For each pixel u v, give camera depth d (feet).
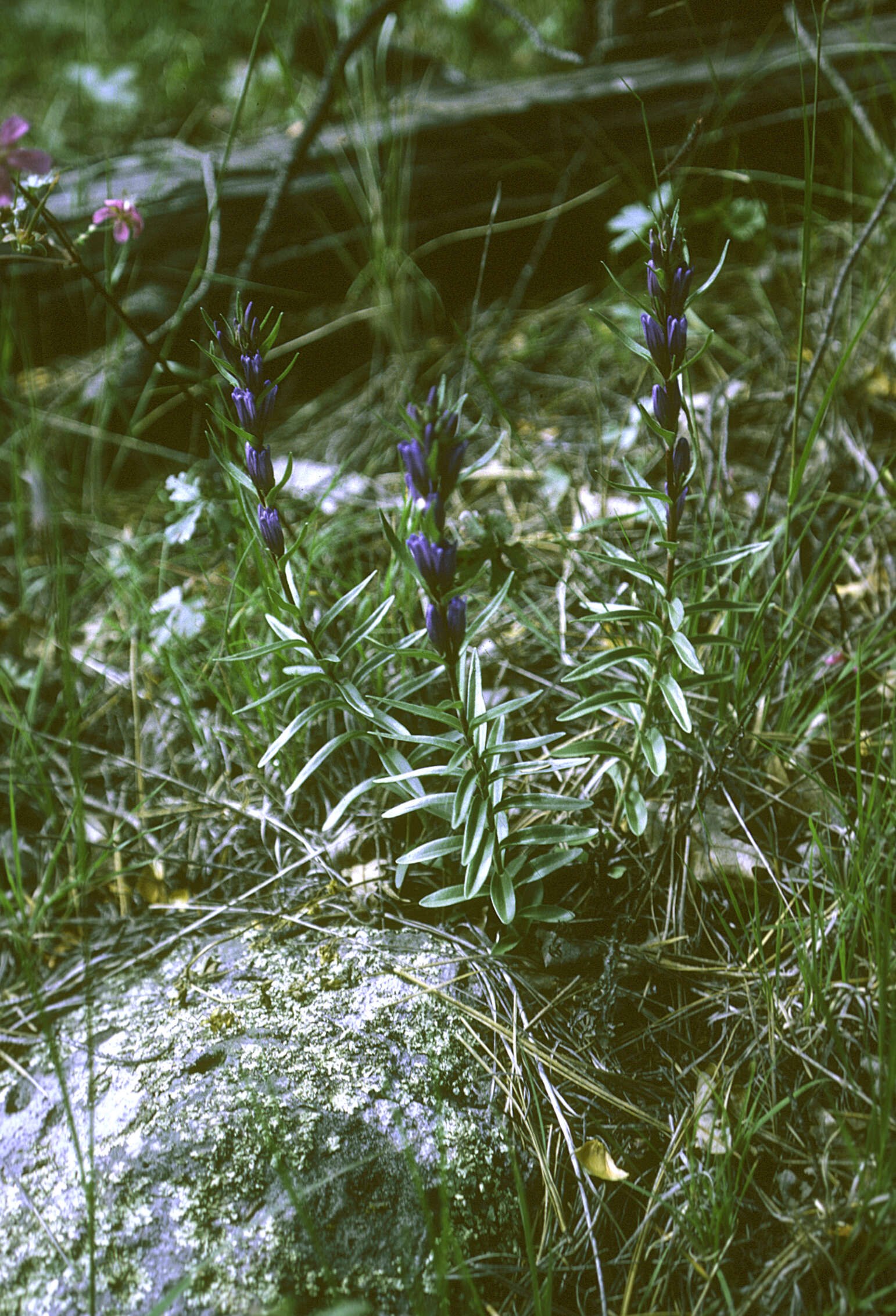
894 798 2.83
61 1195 2.62
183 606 3.34
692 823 2.95
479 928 2.90
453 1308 2.52
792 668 3.19
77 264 3.05
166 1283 2.53
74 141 5.37
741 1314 2.47
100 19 6.39
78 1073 2.77
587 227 4.24
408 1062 2.72
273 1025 2.77
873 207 3.84
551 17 5.65
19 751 3.34
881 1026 2.55
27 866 3.20
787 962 2.80
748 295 4.05
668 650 2.76
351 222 4.16
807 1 4.18
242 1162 2.61
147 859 3.16
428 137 4.14
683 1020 2.78
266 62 5.20
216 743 3.31
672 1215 2.57
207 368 3.97
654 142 4.09
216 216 3.80
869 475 3.47
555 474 3.61
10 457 3.89
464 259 4.31
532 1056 2.73
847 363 3.68
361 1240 2.55
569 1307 2.54
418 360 4.13
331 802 3.13
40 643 3.61
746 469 3.60
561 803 2.71
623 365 3.94
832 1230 2.50
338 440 3.92
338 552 3.55
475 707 2.75
